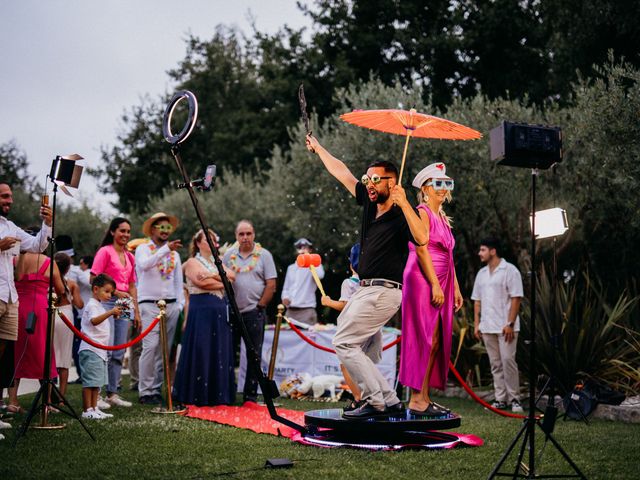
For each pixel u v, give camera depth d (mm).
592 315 8820
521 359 9094
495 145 4500
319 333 10055
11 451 5117
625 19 13617
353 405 5645
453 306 5801
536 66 20406
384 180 5402
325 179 14086
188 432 6125
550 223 4766
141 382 8359
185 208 21547
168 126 5598
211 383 8141
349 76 22188
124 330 8219
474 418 7422
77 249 25359
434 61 21000
